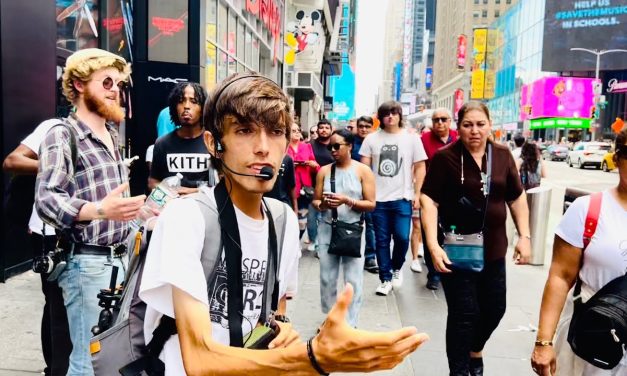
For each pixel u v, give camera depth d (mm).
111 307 1940
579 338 2180
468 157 3551
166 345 1435
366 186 4574
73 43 7121
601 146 37281
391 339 1105
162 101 9117
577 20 65062
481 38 94562
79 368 2609
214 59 11445
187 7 9164
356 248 4414
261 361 1178
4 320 4492
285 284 1658
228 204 1435
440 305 5754
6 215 2861
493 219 3496
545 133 72562
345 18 51688
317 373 1153
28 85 5691
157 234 1392
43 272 2562
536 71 70875
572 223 2365
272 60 19734
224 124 1392
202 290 1311
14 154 2865
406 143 6129
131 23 8898
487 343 4664
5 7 5293
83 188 2609
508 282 6770
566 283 2426
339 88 56625
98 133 2740
